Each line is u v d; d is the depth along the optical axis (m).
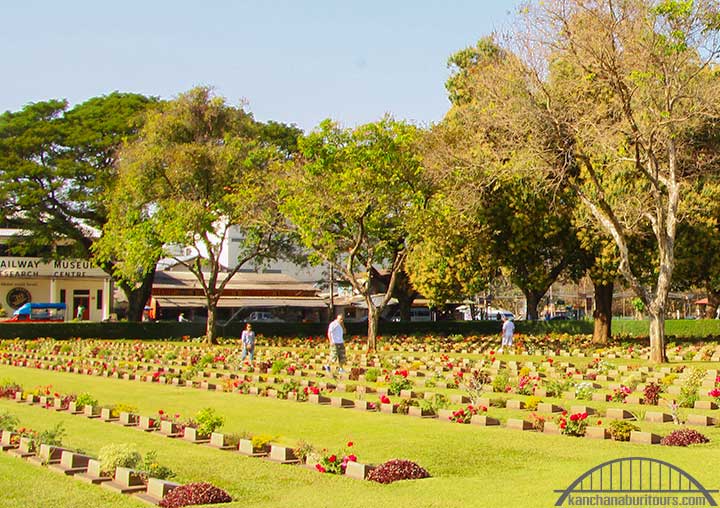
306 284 71.25
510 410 16.09
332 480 10.63
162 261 75.25
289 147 55.38
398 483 10.35
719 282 41.50
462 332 54.84
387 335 52.97
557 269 42.34
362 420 15.23
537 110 28.66
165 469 10.92
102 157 51.66
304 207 35.06
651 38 25.16
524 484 9.98
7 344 42.31
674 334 52.25
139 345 41.78
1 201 50.66
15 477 11.20
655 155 28.81
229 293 66.50
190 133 46.00
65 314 61.75
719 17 24.95
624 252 28.53
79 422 16.09
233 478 10.87
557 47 27.06
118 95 54.78
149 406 18.31
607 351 32.91
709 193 33.25
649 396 16.67
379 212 35.34
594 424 13.84
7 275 59.41
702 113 26.72
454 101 49.16
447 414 15.30
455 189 35.66
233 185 42.66
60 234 51.41
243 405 17.95
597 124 29.39
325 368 25.55
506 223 39.69
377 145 34.25
